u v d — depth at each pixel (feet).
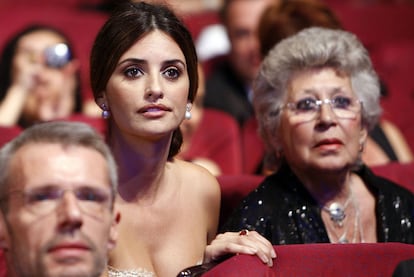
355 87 12.60
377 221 12.72
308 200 12.51
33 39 18.21
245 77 21.50
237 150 18.80
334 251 10.23
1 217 8.79
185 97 11.23
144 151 11.38
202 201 12.34
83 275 8.52
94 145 8.86
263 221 12.26
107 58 11.09
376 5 29.58
